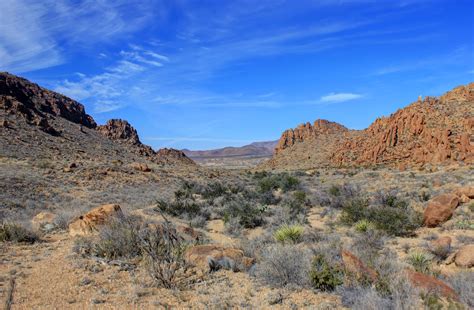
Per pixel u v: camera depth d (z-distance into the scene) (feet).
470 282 24.16
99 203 86.33
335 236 44.32
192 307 19.45
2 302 18.85
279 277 24.32
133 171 156.87
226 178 205.26
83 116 326.44
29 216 64.23
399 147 246.88
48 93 304.91
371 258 27.61
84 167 143.43
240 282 24.30
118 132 325.21
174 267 24.34
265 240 44.21
